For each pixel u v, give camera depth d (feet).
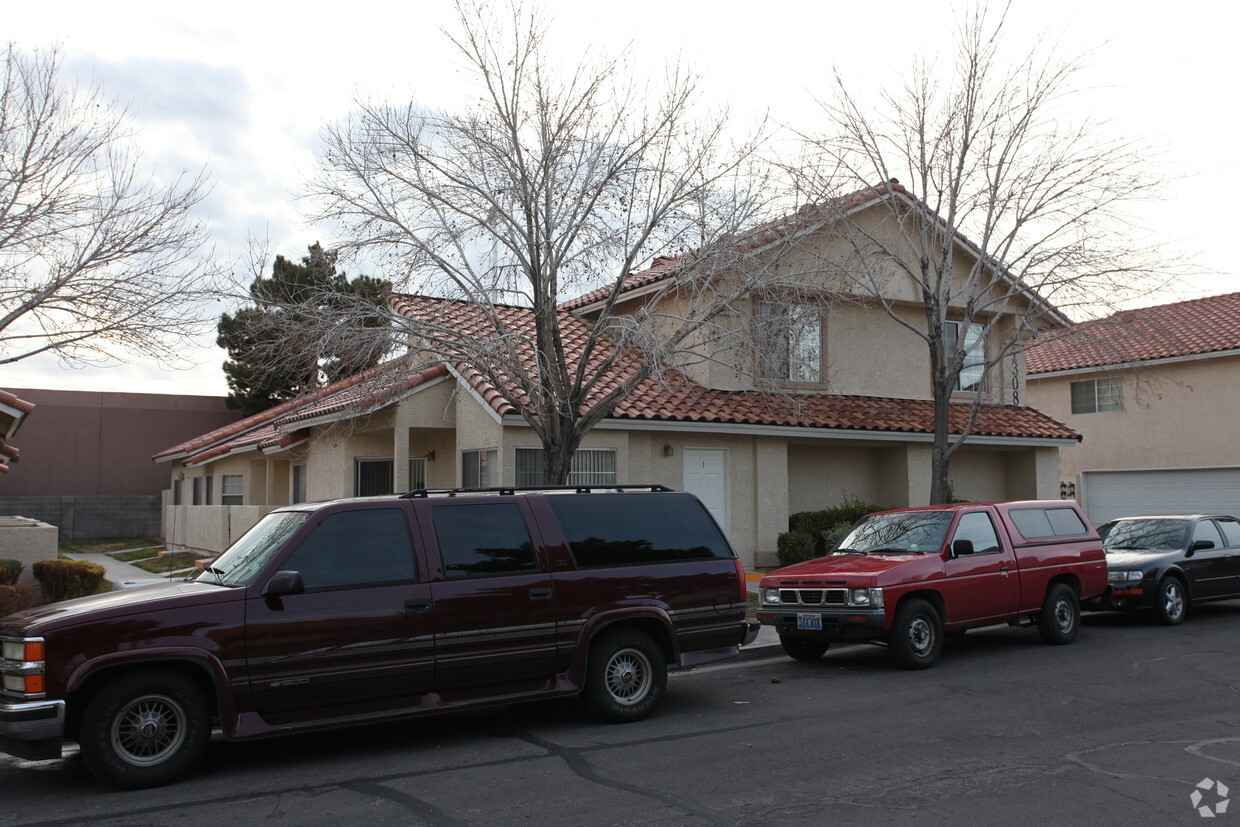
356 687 23.75
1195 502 85.10
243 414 112.88
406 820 19.17
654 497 29.50
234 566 24.97
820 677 34.47
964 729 25.98
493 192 43.27
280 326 41.73
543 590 26.43
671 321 60.18
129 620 21.72
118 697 21.54
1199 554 48.08
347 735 26.81
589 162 43.91
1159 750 23.45
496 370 49.11
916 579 35.45
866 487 69.51
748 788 20.93
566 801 20.22
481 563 25.91
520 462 51.49
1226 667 34.60
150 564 74.74
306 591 23.66
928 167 53.98
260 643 22.76
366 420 58.13
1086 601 46.75
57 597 47.19
